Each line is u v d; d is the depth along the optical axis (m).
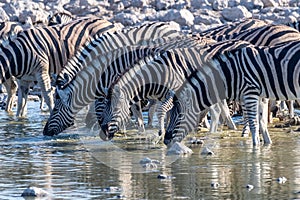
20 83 37.50
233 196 19.92
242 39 34.28
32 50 35.91
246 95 28.72
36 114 38.22
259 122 28.77
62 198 19.84
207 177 22.17
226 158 25.23
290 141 28.89
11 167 23.83
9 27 42.62
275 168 23.38
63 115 30.80
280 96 29.08
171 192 20.39
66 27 36.91
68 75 31.56
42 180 21.94
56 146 28.00
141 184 21.36
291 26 39.22
